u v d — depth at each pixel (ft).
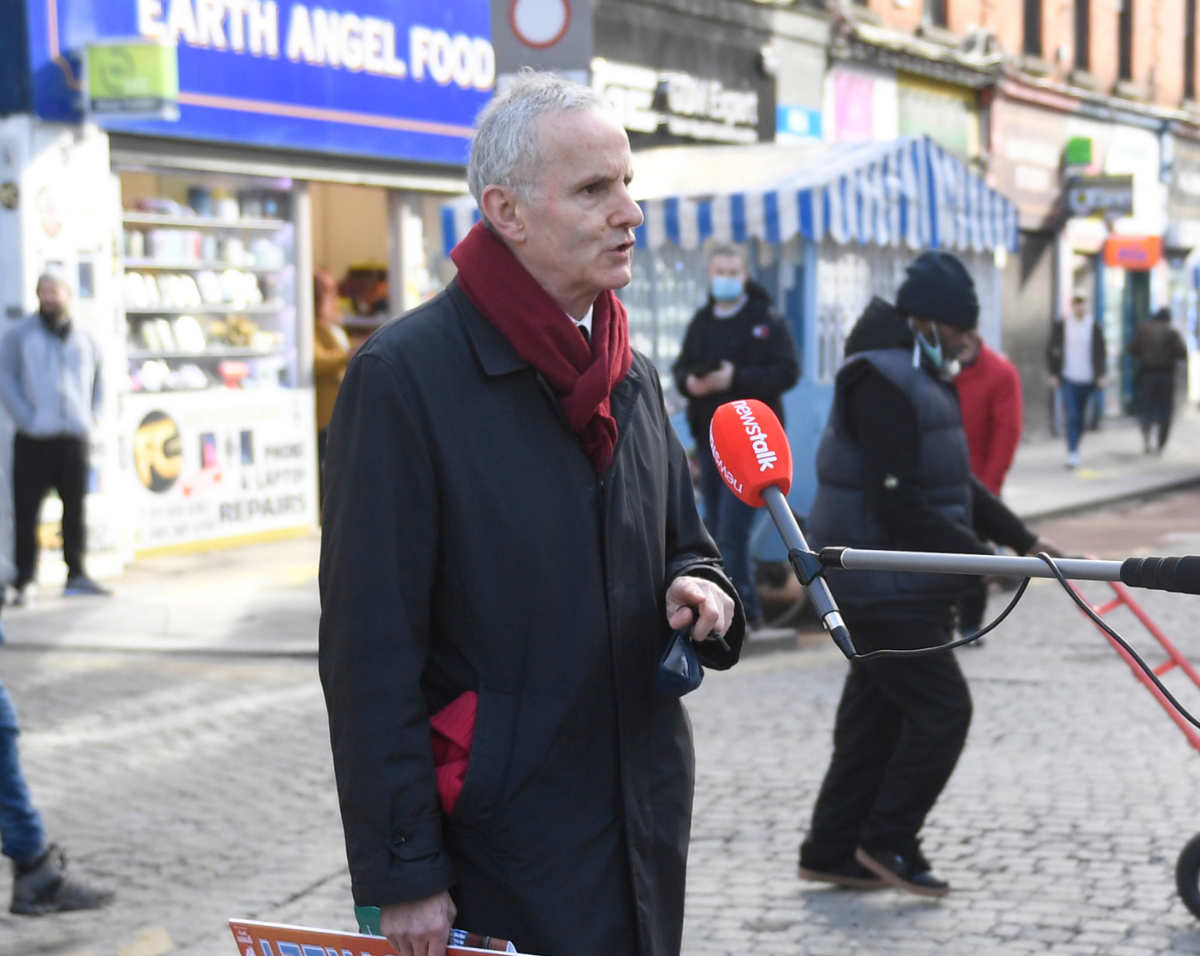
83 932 15.15
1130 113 83.35
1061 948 14.46
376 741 7.50
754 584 29.22
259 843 17.85
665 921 8.20
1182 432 79.61
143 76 33.32
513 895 7.73
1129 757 20.57
